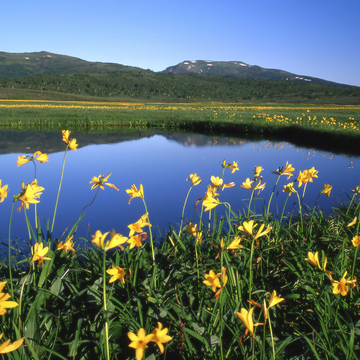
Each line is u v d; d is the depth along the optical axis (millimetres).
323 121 22141
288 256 2107
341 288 1209
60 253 2020
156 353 1381
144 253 2023
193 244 2408
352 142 13922
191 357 1333
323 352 1364
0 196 1351
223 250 1332
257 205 5172
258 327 1539
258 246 2182
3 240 3775
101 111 38656
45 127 24938
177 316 1601
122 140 17438
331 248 2305
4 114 29828
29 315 1337
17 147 13555
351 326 1314
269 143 16188
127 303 1556
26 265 2439
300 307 1727
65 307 1521
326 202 5363
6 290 1590
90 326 1472
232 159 10938
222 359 1276
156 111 43656
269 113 38906
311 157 11289
